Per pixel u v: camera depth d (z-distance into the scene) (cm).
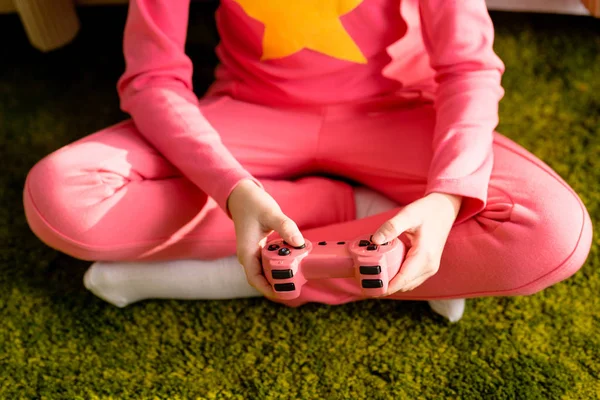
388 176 97
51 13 138
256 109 104
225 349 97
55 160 93
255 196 83
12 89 146
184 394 92
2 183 126
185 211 93
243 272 96
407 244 82
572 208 86
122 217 92
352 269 76
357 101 102
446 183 82
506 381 90
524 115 129
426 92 103
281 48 99
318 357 95
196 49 149
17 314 104
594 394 87
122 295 101
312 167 104
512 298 100
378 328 98
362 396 89
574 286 100
